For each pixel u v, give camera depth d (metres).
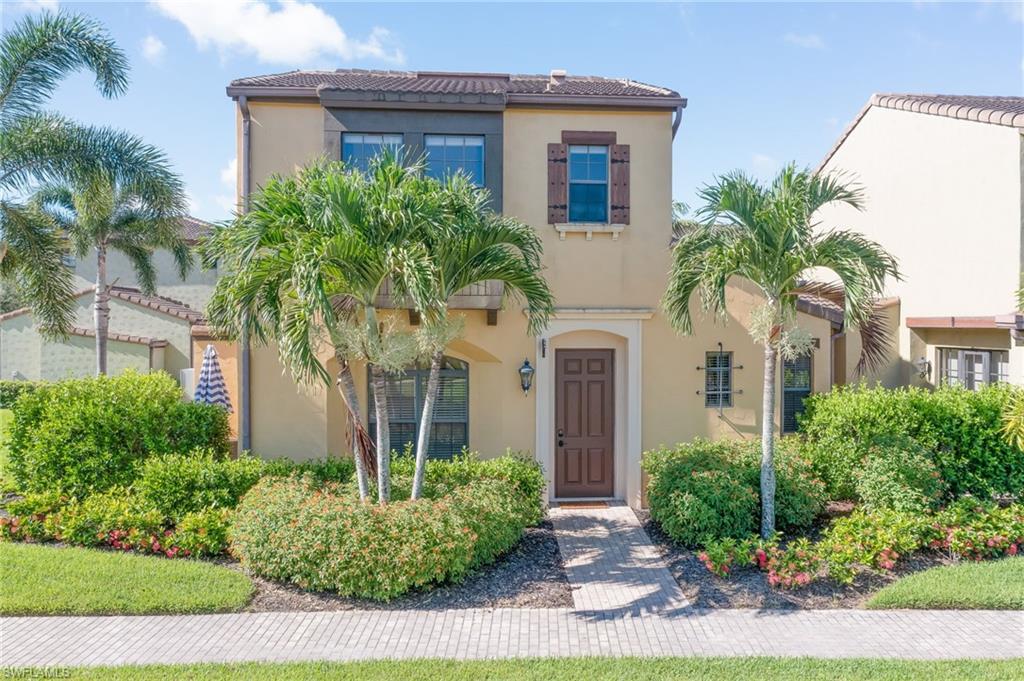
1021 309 10.30
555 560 8.89
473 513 8.40
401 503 8.31
